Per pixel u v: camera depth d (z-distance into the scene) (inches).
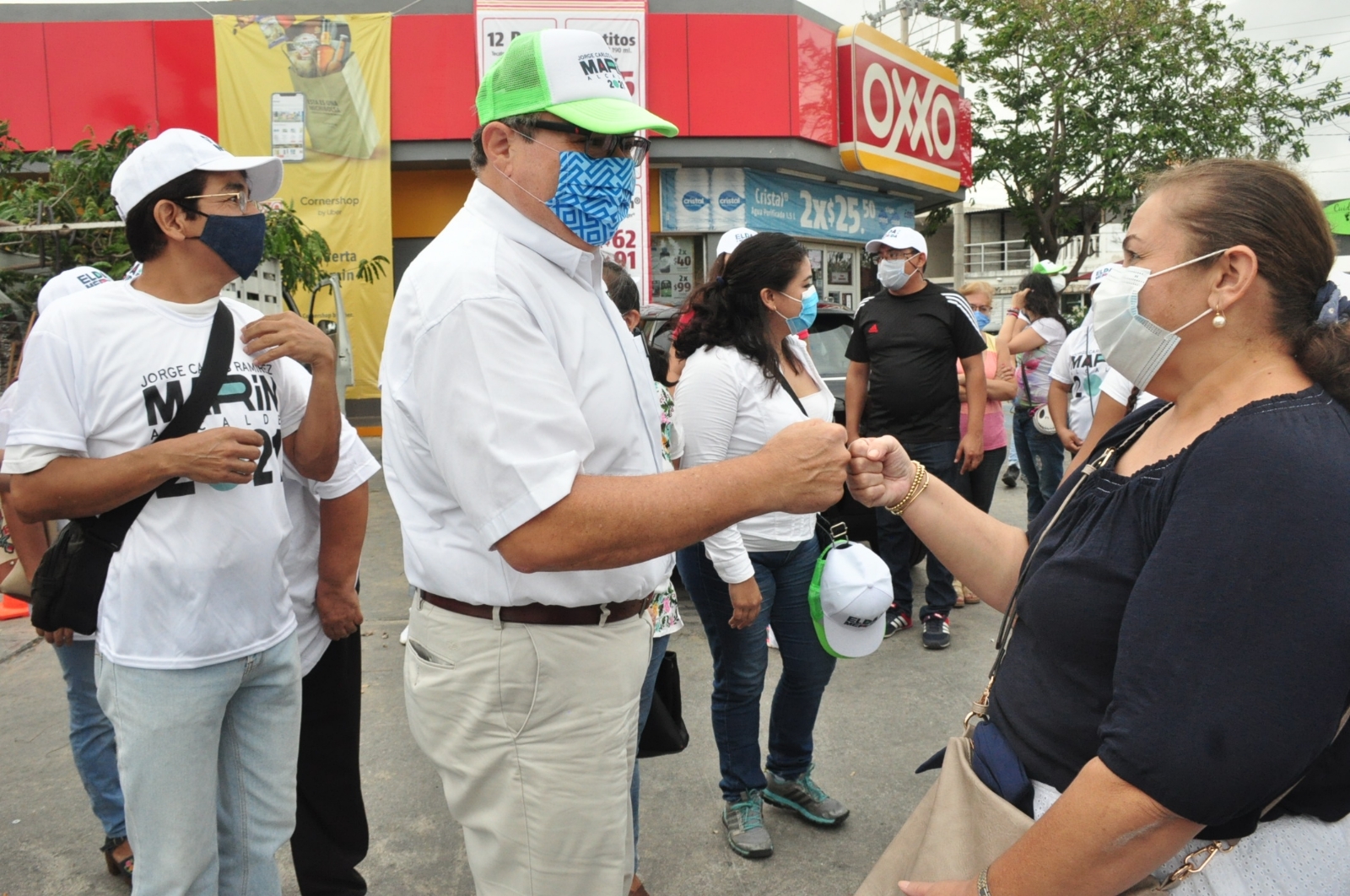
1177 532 41.7
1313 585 38.2
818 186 548.4
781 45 474.9
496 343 51.9
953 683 157.5
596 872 61.7
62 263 162.6
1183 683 39.5
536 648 58.6
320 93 438.6
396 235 483.8
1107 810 41.2
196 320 74.5
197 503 71.9
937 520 63.6
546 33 57.9
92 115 436.1
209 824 74.0
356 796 95.0
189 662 71.2
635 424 61.1
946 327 171.9
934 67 575.8
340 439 86.4
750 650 106.5
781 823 115.5
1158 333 47.4
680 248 514.0
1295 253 44.6
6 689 157.8
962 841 52.0
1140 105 714.2
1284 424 41.7
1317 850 45.3
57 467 69.0
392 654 172.9
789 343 110.5
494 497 50.9
